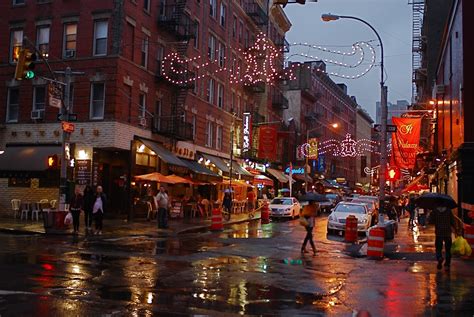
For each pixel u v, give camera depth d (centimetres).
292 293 986
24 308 773
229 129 4425
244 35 4869
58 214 2058
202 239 2044
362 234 2523
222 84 4288
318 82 8075
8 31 3023
